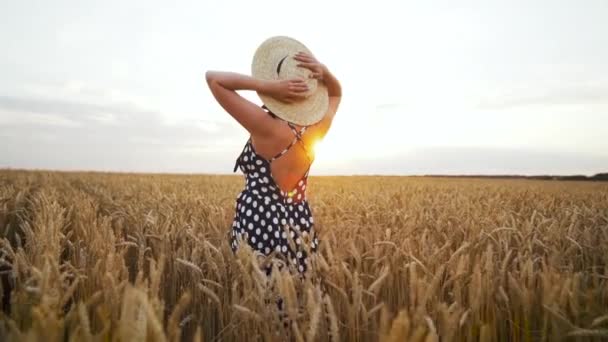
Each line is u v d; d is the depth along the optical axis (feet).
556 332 6.59
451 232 15.05
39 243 9.98
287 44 9.64
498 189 54.95
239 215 9.27
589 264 12.60
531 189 53.57
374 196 33.04
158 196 27.17
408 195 37.14
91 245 11.09
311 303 6.18
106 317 5.81
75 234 16.21
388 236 11.12
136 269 12.70
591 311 7.03
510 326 7.95
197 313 9.72
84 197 28.37
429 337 4.98
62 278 7.13
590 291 7.16
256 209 9.01
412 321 6.56
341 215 20.42
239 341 7.50
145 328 4.73
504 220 16.51
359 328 7.01
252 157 9.12
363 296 8.70
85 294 8.62
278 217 9.04
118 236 15.70
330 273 8.22
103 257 9.60
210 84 8.69
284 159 9.00
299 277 8.09
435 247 10.93
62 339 5.52
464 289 8.90
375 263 9.91
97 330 6.70
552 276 7.57
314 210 21.30
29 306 6.29
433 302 7.47
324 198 29.43
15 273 8.03
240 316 7.38
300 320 7.01
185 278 11.28
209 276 9.59
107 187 49.47
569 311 7.40
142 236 12.99
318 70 9.31
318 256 8.33
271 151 8.95
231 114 8.75
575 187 73.10
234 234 9.50
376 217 19.45
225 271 8.82
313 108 9.25
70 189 43.04
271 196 9.07
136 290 4.82
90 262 10.28
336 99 10.14
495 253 11.30
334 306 8.00
